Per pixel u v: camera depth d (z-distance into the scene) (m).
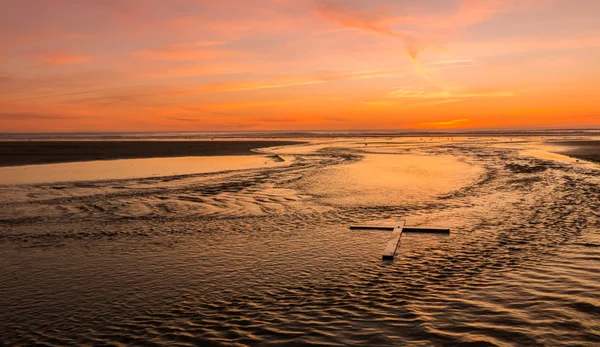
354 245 12.09
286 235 13.27
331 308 7.88
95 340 6.84
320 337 6.79
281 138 107.25
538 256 10.71
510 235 12.78
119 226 14.48
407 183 23.97
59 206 17.77
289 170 30.84
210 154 47.47
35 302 8.36
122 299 8.46
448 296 8.32
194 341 6.75
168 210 17.02
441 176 26.91
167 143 73.25
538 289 8.55
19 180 25.45
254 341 6.71
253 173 28.97
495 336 6.69
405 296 8.37
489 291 8.52
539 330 6.85
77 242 12.56
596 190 20.31
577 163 33.69
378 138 103.69
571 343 6.44
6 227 14.35
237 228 14.19
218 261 10.76
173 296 8.58
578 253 10.88
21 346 6.67
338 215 16.08
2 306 8.19
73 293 8.79
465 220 14.93
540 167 30.94
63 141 84.38
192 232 13.68
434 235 13.08
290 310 7.83
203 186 23.06
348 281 9.27
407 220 15.14
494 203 17.81
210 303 8.21
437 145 66.38
